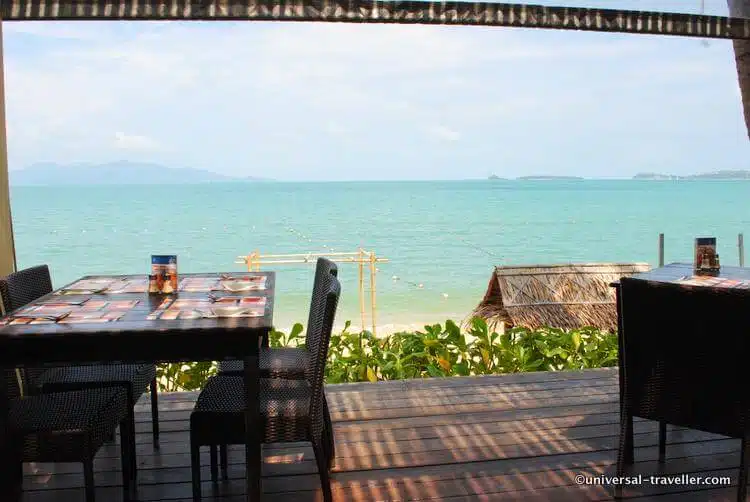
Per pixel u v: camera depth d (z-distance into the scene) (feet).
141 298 8.78
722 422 7.75
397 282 55.01
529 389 12.67
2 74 10.32
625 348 8.32
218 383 8.88
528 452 9.75
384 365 14.39
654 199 178.09
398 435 10.43
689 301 7.65
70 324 7.25
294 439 7.67
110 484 8.82
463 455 9.66
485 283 54.80
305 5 10.17
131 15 9.89
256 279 10.25
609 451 9.79
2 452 7.25
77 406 7.86
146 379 9.65
